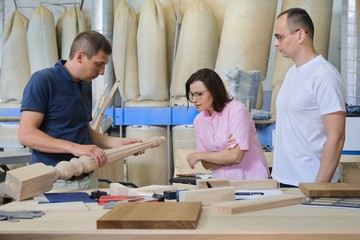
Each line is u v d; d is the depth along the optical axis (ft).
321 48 11.84
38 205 4.24
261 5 11.91
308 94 6.10
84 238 3.20
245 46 11.92
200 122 7.29
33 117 6.17
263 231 3.13
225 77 11.89
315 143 6.19
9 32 14.69
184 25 12.82
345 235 3.08
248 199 4.26
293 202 4.25
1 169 9.51
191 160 6.92
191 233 3.13
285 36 6.27
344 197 4.60
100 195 4.85
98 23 13.80
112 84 13.76
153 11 13.15
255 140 7.16
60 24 15.06
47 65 14.34
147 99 13.29
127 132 13.23
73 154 5.86
